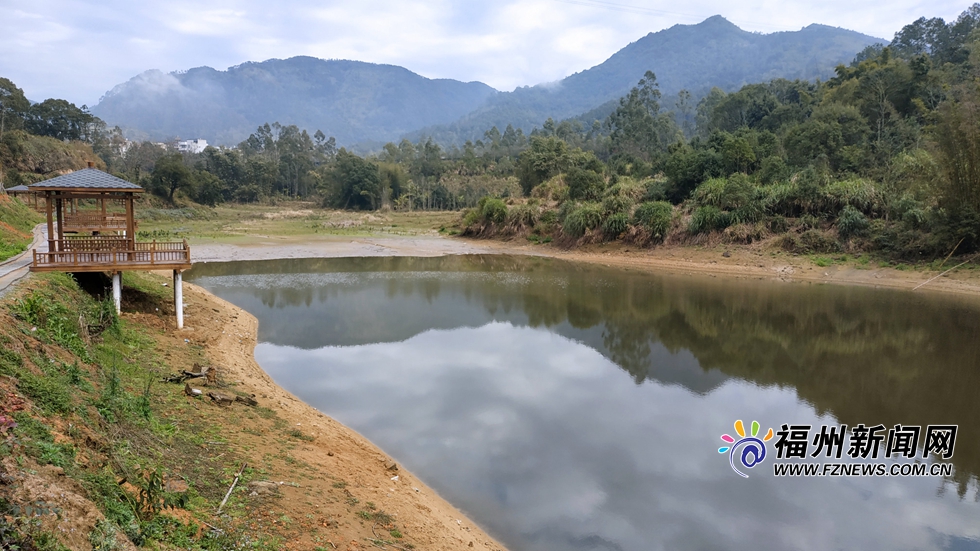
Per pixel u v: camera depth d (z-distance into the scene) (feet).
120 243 75.31
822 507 42.83
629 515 41.19
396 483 42.24
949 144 130.11
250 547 27.40
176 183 359.87
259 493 32.89
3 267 66.90
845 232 150.82
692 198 183.21
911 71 212.23
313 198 503.20
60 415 30.14
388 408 59.16
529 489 44.29
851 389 67.56
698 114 485.97
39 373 34.09
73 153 325.01
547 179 295.69
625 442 52.75
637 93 501.56
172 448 35.70
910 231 139.13
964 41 299.38
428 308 106.52
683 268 159.94
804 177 162.40
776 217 162.81
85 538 21.26
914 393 66.39
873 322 99.50
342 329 90.38
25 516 20.08
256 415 48.16
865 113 214.90
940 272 130.93
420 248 200.95
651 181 207.72
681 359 78.95
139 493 27.68
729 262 158.71
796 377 71.82
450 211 396.16
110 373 44.19
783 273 147.13
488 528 39.04
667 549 37.37
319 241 212.64
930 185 136.67
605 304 113.09
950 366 76.43
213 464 35.50
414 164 542.98
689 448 51.93
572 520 40.29
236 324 87.30
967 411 61.16
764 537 39.04
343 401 60.64
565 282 136.98
